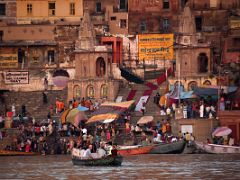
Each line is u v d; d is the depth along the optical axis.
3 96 191.12
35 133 170.25
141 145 157.38
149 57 198.12
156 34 198.25
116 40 198.25
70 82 191.00
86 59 191.38
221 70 188.88
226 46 197.25
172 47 197.38
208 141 163.12
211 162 138.00
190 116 171.12
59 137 167.75
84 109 173.38
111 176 119.69
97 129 169.00
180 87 179.62
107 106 172.50
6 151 161.62
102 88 189.00
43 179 117.81
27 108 187.38
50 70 198.12
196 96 176.88
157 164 135.62
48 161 145.75
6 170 130.25
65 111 171.75
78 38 198.12
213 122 168.00
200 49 188.75
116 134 167.75
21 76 198.12
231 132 167.12
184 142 156.38
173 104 175.62
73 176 120.31
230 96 178.00
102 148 135.25
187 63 188.50
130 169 128.12
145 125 170.25
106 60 190.75
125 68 194.75
